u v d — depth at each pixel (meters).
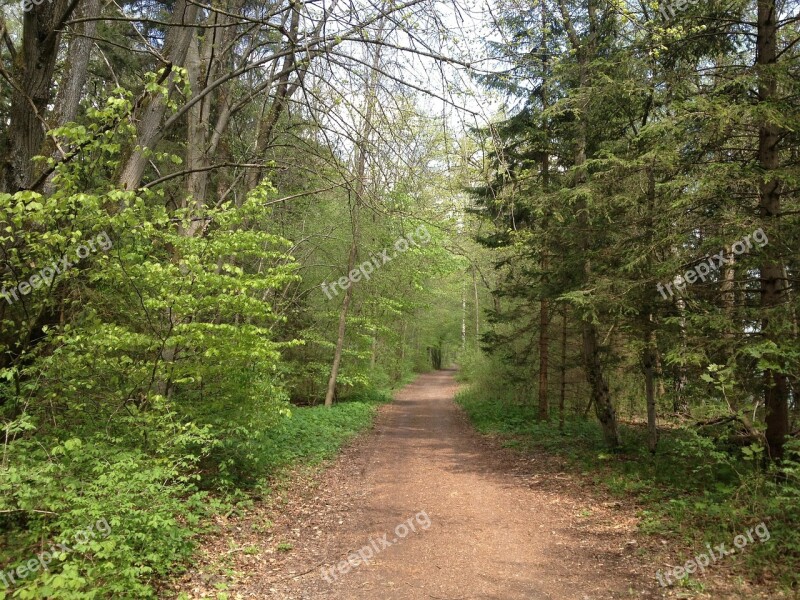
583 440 12.49
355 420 17.05
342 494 8.62
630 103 9.13
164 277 6.73
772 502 5.63
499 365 20.22
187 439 6.54
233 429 7.71
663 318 7.75
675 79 7.96
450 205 12.98
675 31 7.04
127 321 7.18
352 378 20.98
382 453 12.50
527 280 13.49
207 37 9.91
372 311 22.22
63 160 5.93
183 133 12.78
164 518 5.05
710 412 7.41
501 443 13.53
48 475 4.95
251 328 7.17
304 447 11.62
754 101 7.34
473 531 6.55
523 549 5.84
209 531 6.22
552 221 10.73
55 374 6.20
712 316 6.84
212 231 7.60
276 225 14.52
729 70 7.79
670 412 8.65
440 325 42.19
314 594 4.75
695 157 7.91
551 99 11.10
